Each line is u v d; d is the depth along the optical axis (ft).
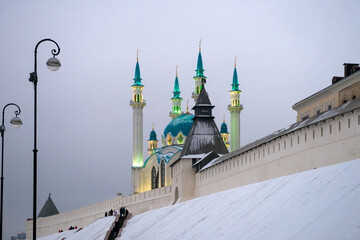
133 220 307.99
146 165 522.06
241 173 265.34
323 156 199.31
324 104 276.62
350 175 157.58
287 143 224.12
